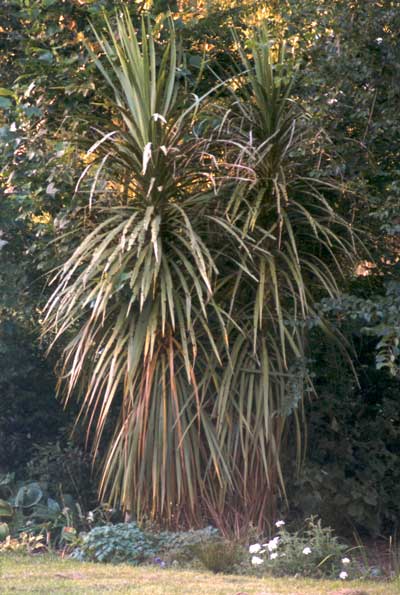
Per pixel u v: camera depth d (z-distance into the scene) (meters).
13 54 9.21
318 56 7.72
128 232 7.55
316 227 7.61
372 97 7.50
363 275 8.27
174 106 7.80
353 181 7.72
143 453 7.51
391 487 8.70
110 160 7.84
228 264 8.00
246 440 7.41
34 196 8.23
